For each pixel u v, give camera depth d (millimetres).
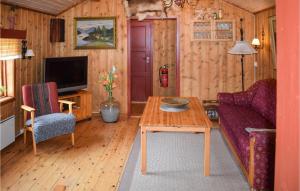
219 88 5797
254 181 2664
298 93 856
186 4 5660
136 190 2807
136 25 7273
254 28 5582
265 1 4590
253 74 5734
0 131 3691
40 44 5246
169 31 7223
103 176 3133
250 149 2697
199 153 3781
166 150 3896
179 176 3104
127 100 5938
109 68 5879
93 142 4289
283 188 977
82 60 5492
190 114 3492
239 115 3895
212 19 5645
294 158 889
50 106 4348
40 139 3719
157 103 4145
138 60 7383
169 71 7344
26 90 4109
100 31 5785
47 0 4727
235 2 5410
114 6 5734
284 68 954
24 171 3254
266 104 3768
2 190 2807
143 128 3076
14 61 4191
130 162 3498
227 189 2816
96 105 6012
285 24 938
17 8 4398
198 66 5773
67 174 3184
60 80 5105
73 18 5797
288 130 929
